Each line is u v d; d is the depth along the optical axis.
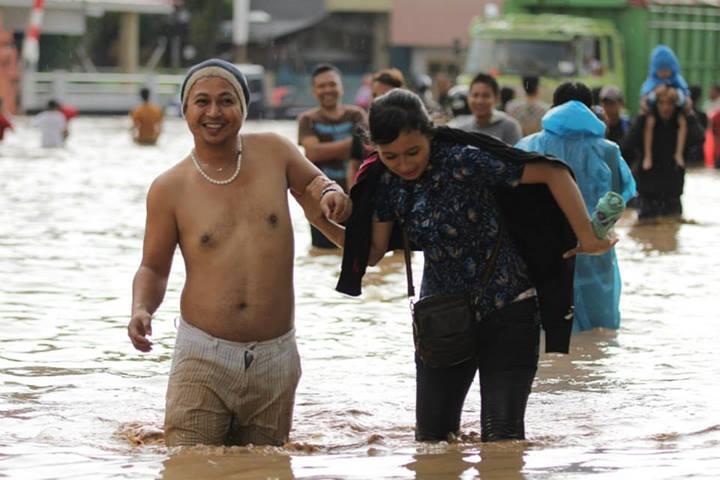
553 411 19.27
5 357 23.19
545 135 25.30
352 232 16.69
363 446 17.05
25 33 141.62
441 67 178.00
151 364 22.81
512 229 16.48
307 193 17.09
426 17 176.50
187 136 106.12
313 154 35.81
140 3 148.75
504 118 32.62
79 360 23.03
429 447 16.33
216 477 14.81
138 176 64.69
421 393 16.92
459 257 16.44
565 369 22.34
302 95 169.12
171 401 16.69
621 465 15.30
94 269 33.50
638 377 21.73
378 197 16.53
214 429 16.66
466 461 15.47
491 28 76.44
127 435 17.78
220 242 16.52
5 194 53.62
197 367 16.52
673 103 45.62
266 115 147.38
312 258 36.19
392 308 28.50
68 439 17.52
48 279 31.78
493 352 16.56
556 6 81.31
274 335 16.70
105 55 171.88
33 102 136.25
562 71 74.75
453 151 16.12
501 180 16.11
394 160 15.91
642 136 45.78
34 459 15.98
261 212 16.66
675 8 81.31
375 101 15.94
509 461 15.45
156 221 16.69
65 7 140.50
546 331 16.70
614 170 25.23
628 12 78.94
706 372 22.19
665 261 36.31
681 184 46.22
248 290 16.55
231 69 16.62
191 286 16.62
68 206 49.31
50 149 85.12
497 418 16.45
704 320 27.09
